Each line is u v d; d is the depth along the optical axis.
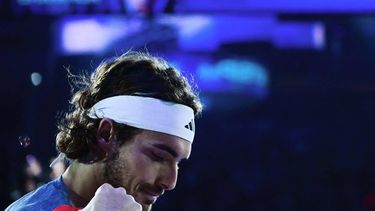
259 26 48.53
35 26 47.16
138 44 45.97
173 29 45.94
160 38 46.16
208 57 49.31
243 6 37.09
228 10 37.03
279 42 49.75
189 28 46.56
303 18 37.81
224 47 49.03
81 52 46.84
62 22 46.16
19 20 37.88
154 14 36.97
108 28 45.53
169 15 36.97
